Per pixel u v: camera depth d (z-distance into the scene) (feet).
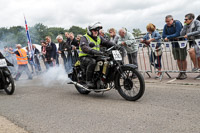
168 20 19.53
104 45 16.24
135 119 10.90
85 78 16.58
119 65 14.28
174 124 9.98
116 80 14.88
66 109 13.42
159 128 9.66
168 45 19.90
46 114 12.71
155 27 21.21
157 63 21.43
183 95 14.61
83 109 13.17
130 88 14.05
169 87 17.11
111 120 11.00
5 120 12.17
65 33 27.25
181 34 19.10
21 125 11.21
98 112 12.38
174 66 26.30
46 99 16.39
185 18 18.56
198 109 11.76
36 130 10.44
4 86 19.33
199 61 18.48
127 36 21.81
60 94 17.85
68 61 27.04
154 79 20.75
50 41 29.04
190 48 18.84
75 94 17.53
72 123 10.98
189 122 10.09
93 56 15.74
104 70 14.84
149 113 11.62
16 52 28.40
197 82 17.65
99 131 9.81
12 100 16.85
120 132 9.55
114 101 14.47
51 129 10.43
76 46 25.88
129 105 13.30
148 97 14.82
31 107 14.44
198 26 17.95
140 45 22.00
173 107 12.37
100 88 15.43
